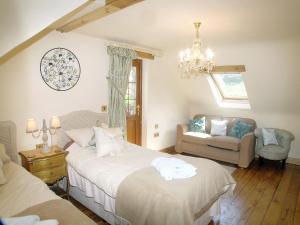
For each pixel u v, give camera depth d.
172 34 3.43
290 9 2.31
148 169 2.45
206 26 2.97
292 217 2.74
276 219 2.70
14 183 2.05
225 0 2.17
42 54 3.06
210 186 2.33
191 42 3.91
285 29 2.91
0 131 2.76
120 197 2.14
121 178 2.27
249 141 4.37
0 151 2.52
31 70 2.98
